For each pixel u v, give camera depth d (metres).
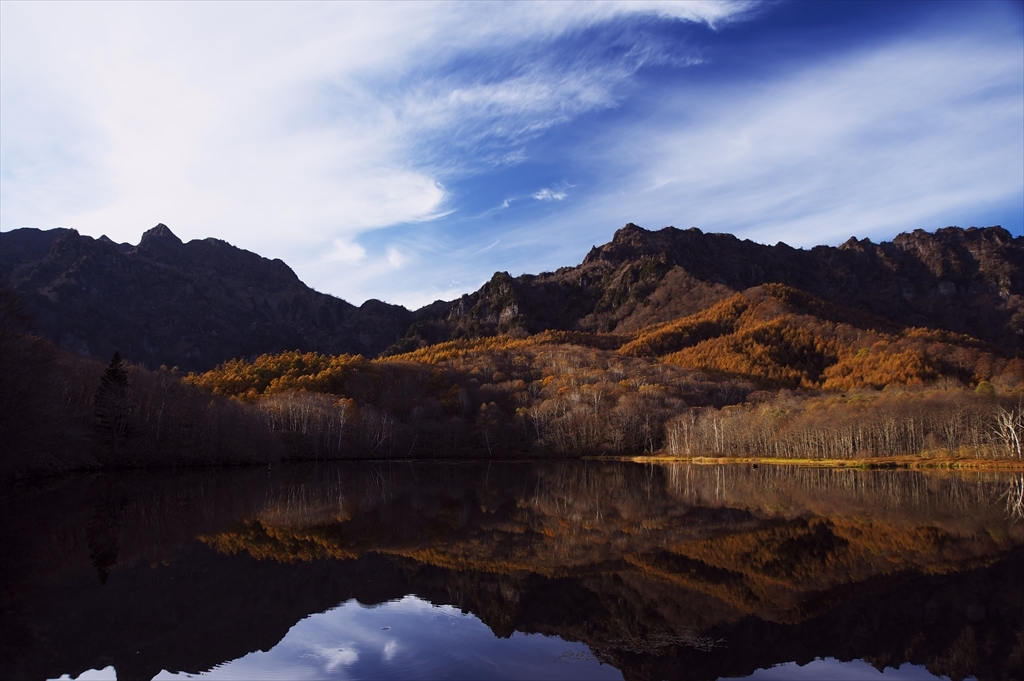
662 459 132.88
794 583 30.39
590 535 44.53
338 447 134.75
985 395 110.06
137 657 21.09
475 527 48.44
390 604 27.36
